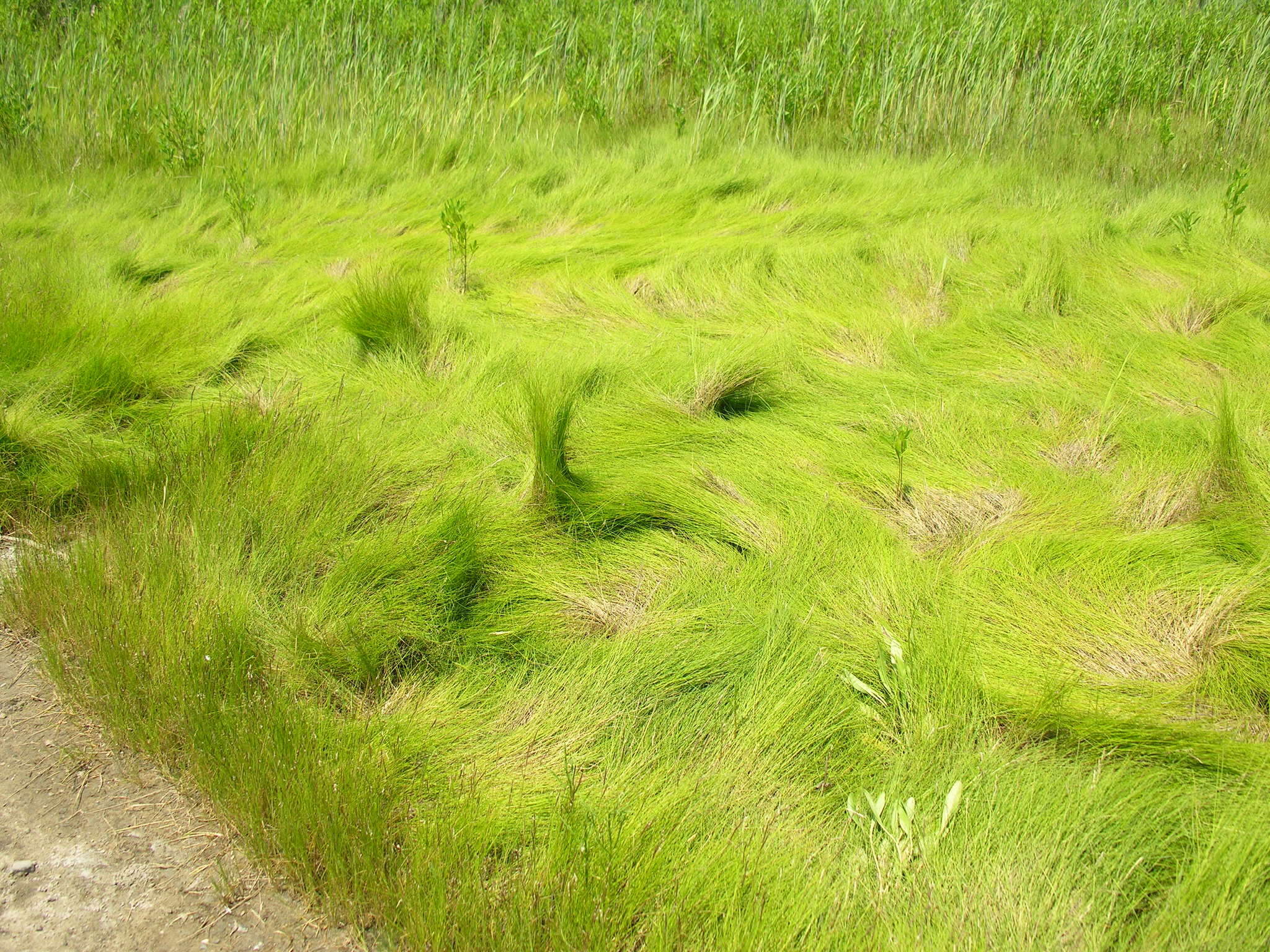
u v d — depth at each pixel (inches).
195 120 305.1
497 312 177.3
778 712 82.3
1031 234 208.4
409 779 78.5
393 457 123.0
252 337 161.5
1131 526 110.0
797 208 248.7
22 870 73.2
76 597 95.9
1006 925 63.2
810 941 63.2
